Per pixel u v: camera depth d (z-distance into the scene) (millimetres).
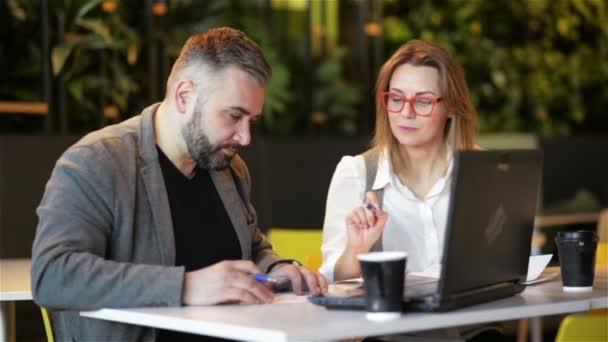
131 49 5695
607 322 2240
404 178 3186
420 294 2232
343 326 2025
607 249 3824
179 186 2758
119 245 2600
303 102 6965
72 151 2598
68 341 2672
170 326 2209
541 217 6809
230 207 2834
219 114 2580
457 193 2160
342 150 6613
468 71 8055
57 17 5441
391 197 3162
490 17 8227
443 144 3188
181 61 2656
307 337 1971
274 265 2803
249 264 2479
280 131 6902
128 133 2701
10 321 3270
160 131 2742
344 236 3174
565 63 8539
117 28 5695
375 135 3244
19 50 5434
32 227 5223
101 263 2418
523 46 8414
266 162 6316
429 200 3139
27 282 3268
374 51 7160
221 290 2387
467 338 2898
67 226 2484
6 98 5395
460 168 2158
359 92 7090
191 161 2760
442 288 2174
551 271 3006
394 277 2090
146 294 2377
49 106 5379
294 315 2197
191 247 2744
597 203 7723
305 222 6422
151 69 5820
